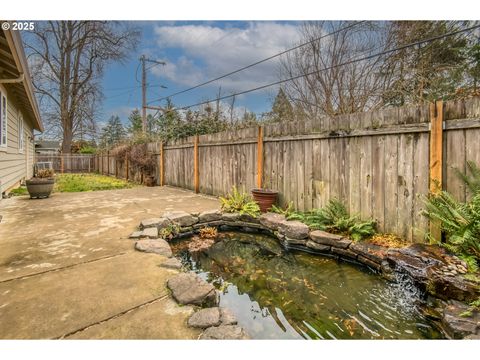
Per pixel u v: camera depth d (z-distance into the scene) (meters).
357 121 3.61
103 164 16.47
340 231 3.56
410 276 2.39
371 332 1.95
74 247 3.01
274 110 8.38
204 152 6.91
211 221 4.66
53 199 6.44
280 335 1.93
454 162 2.74
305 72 7.38
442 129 2.80
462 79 5.45
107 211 4.97
